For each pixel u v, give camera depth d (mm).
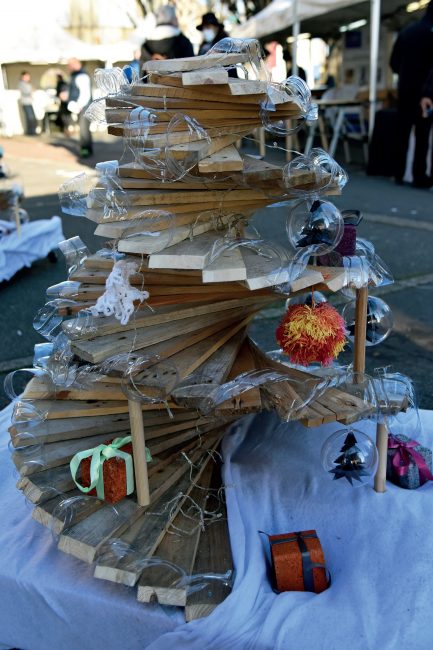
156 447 1479
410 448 1565
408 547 1295
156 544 1273
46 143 12938
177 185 1401
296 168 1323
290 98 1388
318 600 1190
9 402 2525
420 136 6957
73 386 1439
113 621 1230
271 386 1403
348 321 1731
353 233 1521
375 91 7793
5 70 15977
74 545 1229
